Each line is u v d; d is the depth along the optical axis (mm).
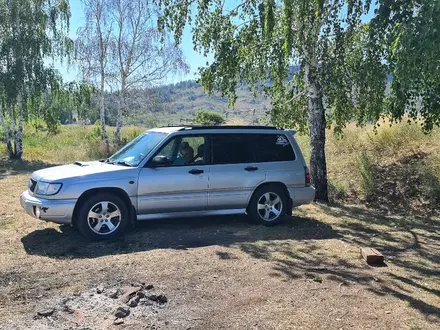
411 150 13578
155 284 5137
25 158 21328
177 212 7594
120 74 23578
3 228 7648
